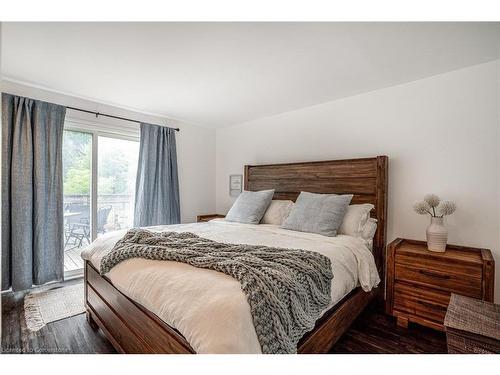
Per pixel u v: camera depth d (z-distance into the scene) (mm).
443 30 1642
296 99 2947
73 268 3006
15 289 2451
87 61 2070
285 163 3377
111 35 1712
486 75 2076
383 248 2434
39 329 1928
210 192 4359
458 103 2199
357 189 2619
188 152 4035
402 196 2486
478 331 1225
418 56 1977
